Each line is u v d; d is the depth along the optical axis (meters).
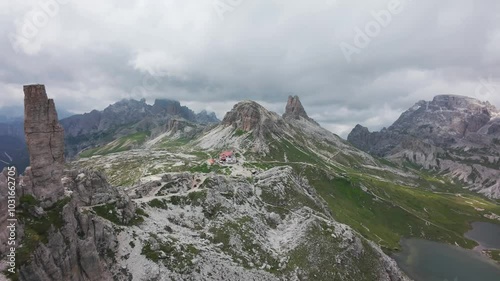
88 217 101.56
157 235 117.94
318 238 154.25
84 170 123.50
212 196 161.50
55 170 96.88
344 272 140.38
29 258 78.81
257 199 186.00
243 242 140.00
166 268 105.19
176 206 146.62
